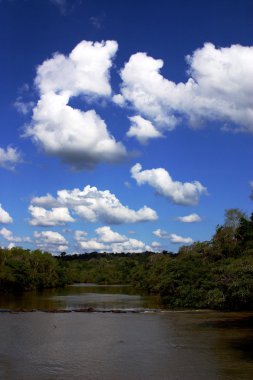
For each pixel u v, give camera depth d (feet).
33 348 96.63
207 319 150.61
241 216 273.54
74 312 177.78
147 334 116.98
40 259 445.78
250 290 167.22
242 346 98.02
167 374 73.10
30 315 166.09
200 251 276.62
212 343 102.17
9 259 379.14
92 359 85.15
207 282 200.75
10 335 115.34
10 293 346.74
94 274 639.76
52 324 138.41
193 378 70.38
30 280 397.19
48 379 70.08
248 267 176.65
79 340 107.45
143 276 419.54
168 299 222.28
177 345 99.86
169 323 140.26
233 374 72.64
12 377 71.20
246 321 144.46
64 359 85.15
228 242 261.85
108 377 71.36
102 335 115.55
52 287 472.44
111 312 177.17
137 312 177.37
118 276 619.67
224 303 183.83
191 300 201.36
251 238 261.65
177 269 224.12
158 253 449.06
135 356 87.92
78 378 70.69
